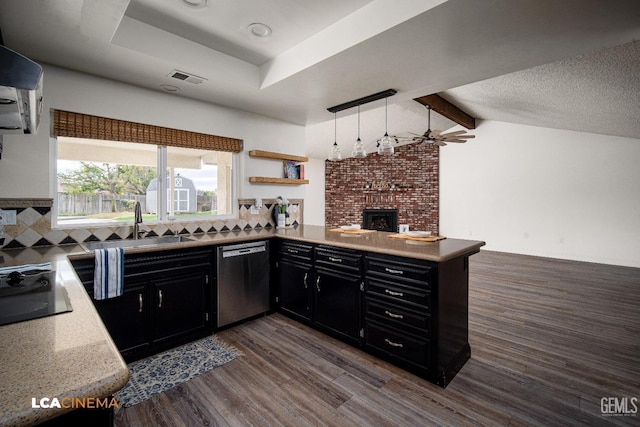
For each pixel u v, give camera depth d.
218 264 2.75
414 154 8.30
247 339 2.67
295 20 2.13
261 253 3.09
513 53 2.17
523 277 4.80
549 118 5.36
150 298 2.35
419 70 2.46
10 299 1.05
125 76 2.57
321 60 2.28
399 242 2.52
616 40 2.01
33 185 2.31
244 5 1.97
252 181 3.60
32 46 2.08
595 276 4.88
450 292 2.13
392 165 8.51
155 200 3.04
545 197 6.52
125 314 2.23
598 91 3.41
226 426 1.64
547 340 2.66
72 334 0.78
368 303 2.36
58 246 2.36
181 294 2.52
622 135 5.55
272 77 2.71
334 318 2.64
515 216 6.92
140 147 2.96
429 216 8.14
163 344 2.43
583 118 4.77
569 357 2.38
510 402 1.84
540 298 3.80
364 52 2.15
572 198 6.20
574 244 6.18
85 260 2.06
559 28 1.85
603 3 1.62
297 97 3.09
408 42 2.02
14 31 1.90
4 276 1.37
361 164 8.80
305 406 1.80
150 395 1.89
